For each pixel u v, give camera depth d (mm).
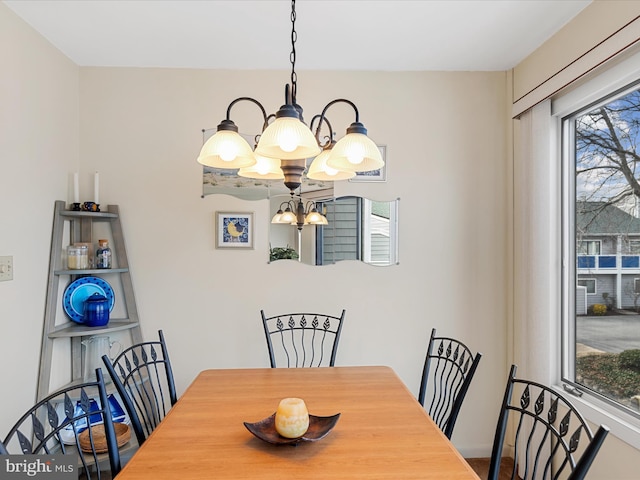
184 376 2598
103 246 2477
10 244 1952
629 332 1804
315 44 2307
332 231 2662
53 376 2324
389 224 2664
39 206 2182
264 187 2641
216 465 1153
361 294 2662
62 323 2418
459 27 2117
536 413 1242
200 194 2613
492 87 2686
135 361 1751
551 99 2223
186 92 2609
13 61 1969
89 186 2572
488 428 2662
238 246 2625
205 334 2611
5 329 1918
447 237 2680
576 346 2156
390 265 2666
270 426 1359
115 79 2586
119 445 2229
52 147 2295
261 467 1146
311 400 1645
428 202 2676
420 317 2674
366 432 1364
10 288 1953
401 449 1255
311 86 2639
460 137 2682
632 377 1775
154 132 2598
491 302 2678
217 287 2617
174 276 2600
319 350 2650
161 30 2152
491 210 2676
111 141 2584
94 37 2223
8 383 1940
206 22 2070
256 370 2037
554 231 2246
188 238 2609
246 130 2627
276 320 2639
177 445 1267
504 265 2682
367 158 1364
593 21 1880
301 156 1272
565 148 2219
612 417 1787
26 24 2062
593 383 2023
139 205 2588
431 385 2664
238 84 2621
